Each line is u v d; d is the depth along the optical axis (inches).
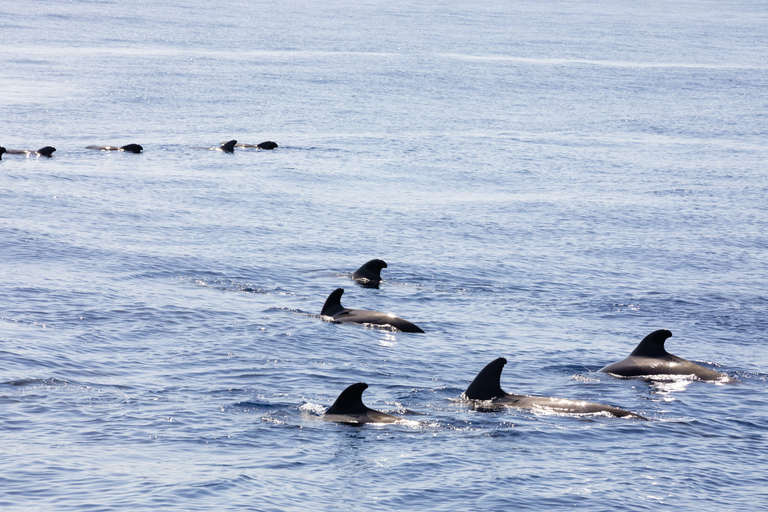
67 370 2112.5
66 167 5546.3
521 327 2822.3
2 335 2345.0
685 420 1975.9
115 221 4153.5
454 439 1795.0
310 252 3784.5
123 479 1510.8
